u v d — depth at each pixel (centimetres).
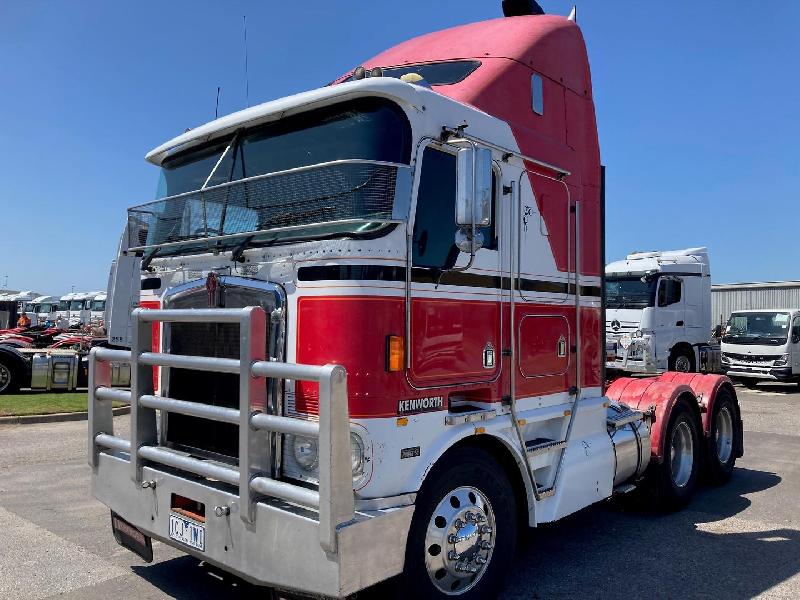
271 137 404
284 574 312
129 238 480
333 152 373
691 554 510
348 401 313
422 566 355
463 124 394
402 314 348
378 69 370
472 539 382
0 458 848
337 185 347
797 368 1780
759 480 759
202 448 387
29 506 630
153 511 387
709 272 1836
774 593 435
